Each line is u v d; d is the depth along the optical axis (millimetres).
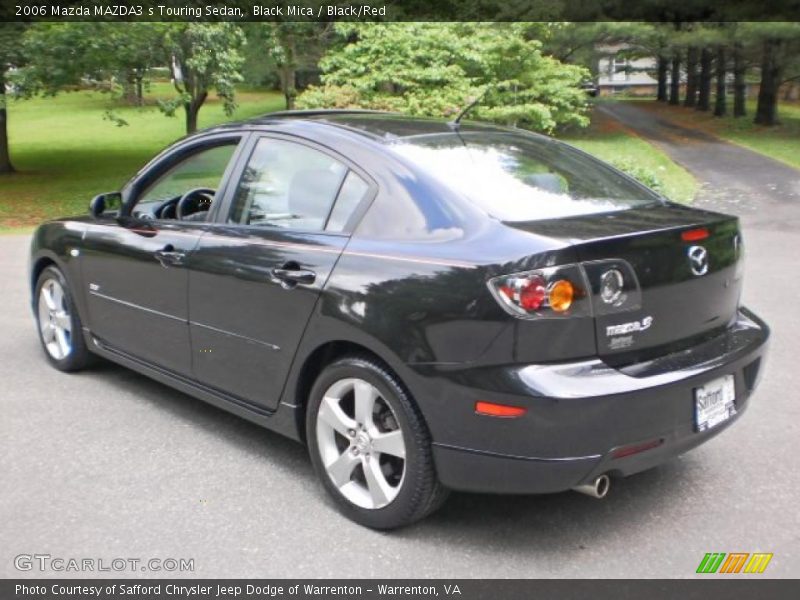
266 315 3893
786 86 50969
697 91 49500
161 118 37250
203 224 4398
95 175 20797
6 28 16312
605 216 3578
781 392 5270
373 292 3410
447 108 16406
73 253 5285
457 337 3158
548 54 28688
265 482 4031
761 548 3430
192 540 3484
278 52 20656
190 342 4406
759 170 19984
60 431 4641
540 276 3047
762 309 7332
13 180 19906
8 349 6215
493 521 3658
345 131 3988
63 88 17547
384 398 3420
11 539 3484
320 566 3297
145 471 4141
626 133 31891
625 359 3244
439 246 3338
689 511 3744
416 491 3369
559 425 3025
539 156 4160
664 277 3330
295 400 3863
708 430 3434
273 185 4129
